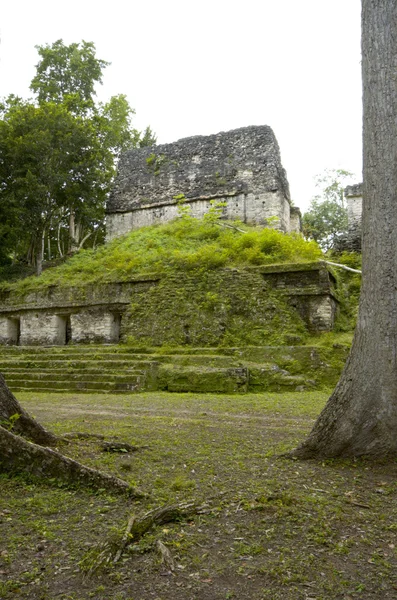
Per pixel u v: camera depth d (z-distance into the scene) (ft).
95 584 9.24
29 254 90.63
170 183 84.38
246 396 38.22
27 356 52.39
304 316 49.42
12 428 17.06
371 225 17.38
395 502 13.66
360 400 17.10
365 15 18.47
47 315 62.90
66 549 10.46
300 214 85.92
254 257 54.29
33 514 12.15
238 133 81.56
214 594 9.07
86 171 79.15
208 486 14.66
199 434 22.39
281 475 15.84
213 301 51.01
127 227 86.12
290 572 9.84
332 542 11.23
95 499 13.20
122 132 105.70
